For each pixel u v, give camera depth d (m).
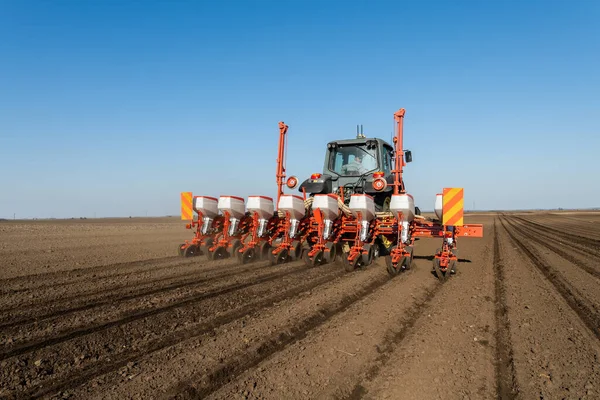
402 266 8.75
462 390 3.38
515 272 8.85
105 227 28.34
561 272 8.77
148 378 3.54
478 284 7.54
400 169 9.45
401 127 9.45
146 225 32.50
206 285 7.05
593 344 4.42
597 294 6.71
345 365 3.84
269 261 9.71
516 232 23.16
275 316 5.28
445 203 7.91
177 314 5.36
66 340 4.41
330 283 7.34
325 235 9.11
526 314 5.51
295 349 4.24
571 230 25.11
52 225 33.00
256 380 3.54
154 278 7.64
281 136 10.52
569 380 3.56
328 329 4.86
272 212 9.66
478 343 4.44
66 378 3.54
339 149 11.33
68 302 5.90
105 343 4.34
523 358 4.03
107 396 3.23
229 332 4.69
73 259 10.20
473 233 8.23
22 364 3.81
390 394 3.31
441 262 7.86
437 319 5.30
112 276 7.84
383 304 5.99
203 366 3.77
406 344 4.39
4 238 17.17
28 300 5.99
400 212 8.54
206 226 10.33
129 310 5.51
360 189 10.63
